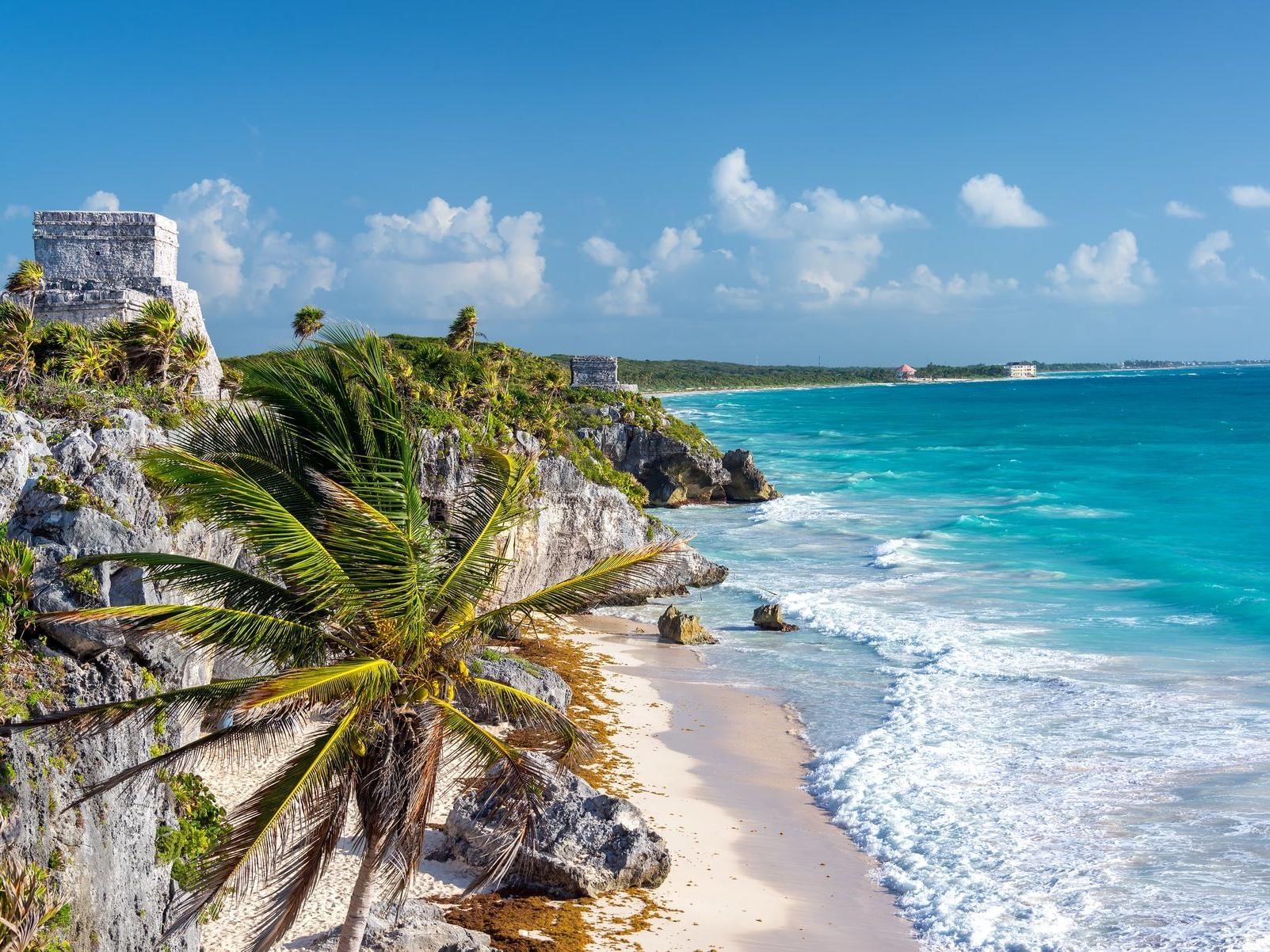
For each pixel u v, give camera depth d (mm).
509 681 30969
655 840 21250
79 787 14195
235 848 11664
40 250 42250
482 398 61562
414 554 12719
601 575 14000
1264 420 170625
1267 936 18984
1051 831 23719
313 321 63500
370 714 12805
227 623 12539
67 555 15477
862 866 22625
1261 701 32094
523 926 18766
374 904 18359
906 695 34094
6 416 17844
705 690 35531
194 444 13539
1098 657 37531
